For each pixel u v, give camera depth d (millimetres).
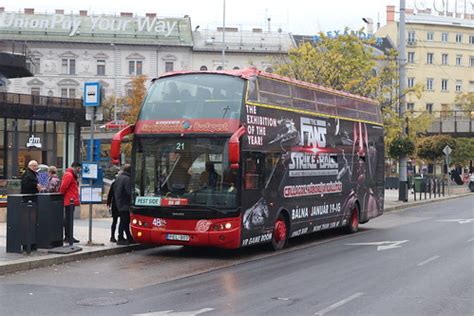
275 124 16109
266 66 80062
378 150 23781
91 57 78125
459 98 84625
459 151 61094
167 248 16922
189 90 15000
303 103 17828
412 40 92625
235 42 80625
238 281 11812
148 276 12398
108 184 26109
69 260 14109
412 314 9023
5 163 43750
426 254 15805
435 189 45188
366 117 22734
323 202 18984
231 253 16078
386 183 54656
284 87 16797
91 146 16500
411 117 41938
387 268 13469
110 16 80562
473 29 95688
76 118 46688
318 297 10242
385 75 35844
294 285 11367
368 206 22672
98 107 16469
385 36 91500
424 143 60156
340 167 20250
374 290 10883
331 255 15750
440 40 94000
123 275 12492
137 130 15125
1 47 38031
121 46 78562
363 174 22234
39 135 45469
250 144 14766
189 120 14695
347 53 34469
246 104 14711
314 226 18453
